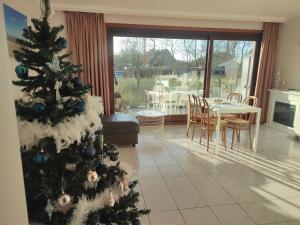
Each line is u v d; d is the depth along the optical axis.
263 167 2.99
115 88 4.84
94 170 1.29
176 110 5.26
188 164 3.06
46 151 1.11
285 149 3.65
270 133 4.53
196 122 4.06
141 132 4.51
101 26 4.17
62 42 1.21
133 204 1.47
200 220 1.95
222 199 2.26
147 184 2.53
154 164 3.05
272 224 1.91
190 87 5.14
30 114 1.11
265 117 5.23
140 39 4.69
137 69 4.86
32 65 1.16
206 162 3.13
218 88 5.19
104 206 1.33
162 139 4.09
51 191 1.11
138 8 4.05
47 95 1.16
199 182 2.59
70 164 1.23
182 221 1.93
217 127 3.33
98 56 4.29
